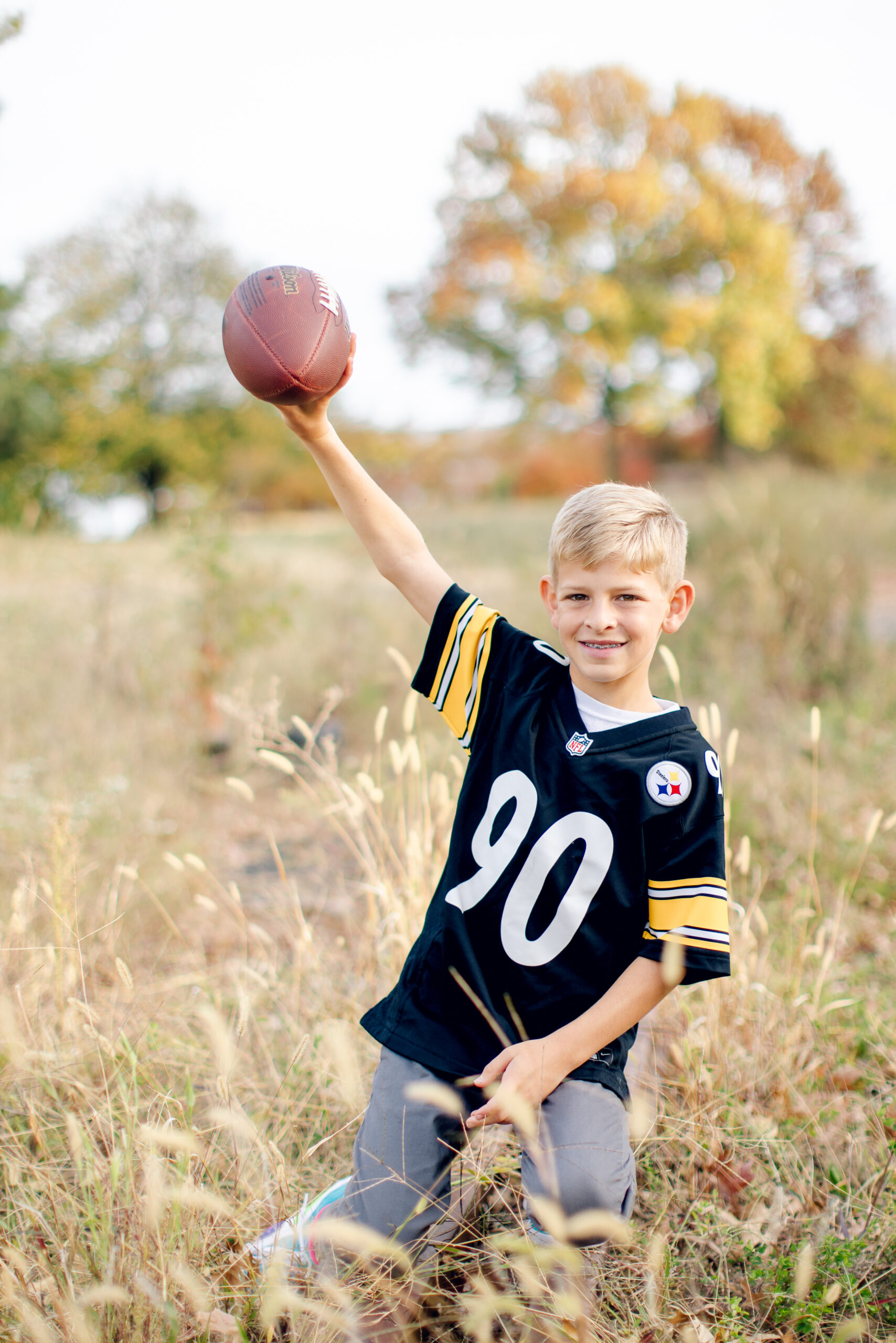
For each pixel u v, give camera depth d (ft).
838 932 10.37
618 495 5.74
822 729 16.94
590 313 88.79
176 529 18.83
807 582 21.40
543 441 113.19
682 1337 5.56
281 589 21.54
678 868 5.51
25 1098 7.18
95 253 104.83
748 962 9.00
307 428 6.43
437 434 95.20
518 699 6.11
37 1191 6.45
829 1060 8.21
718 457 104.17
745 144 94.58
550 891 5.62
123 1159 5.93
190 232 106.42
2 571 25.52
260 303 6.05
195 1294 4.80
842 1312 5.96
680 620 6.10
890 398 104.83
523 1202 6.63
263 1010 9.21
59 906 8.30
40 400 81.20
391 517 6.78
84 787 14.35
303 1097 7.66
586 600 5.71
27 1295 5.35
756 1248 6.37
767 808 13.96
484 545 45.14
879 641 23.38
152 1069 7.72
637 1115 5.72
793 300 94.38
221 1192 6.51
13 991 7.93
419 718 18.66
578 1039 5.37
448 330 96.53
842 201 98.73
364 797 9.41
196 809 14.64
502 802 5.84
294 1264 5.84
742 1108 7.48
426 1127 5.69
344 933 10.98
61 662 19.94
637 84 90.38
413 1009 5.90
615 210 90.07
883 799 13.83
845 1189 6.92
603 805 5.62
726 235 90.27
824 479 29.14
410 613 24.68
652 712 5.94
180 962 10.09
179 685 18.58
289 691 19.15
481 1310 4.99
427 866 8.95
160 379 107.96
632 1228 6.36
